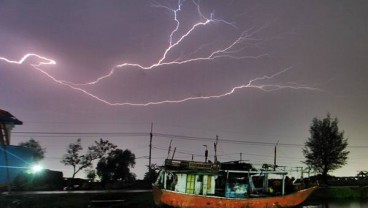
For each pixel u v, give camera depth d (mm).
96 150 56906
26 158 39562
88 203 32625
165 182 32125
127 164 56906
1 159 36812
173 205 31250
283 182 35156
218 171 32625
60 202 32281
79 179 50281
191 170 32031
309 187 37312
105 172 55500
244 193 33500
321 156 56250
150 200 35219
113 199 34906
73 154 56219
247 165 34250
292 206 35000
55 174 47062
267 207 33531
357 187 49625
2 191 36344
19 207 30172
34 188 41031
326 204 41031
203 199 31656
